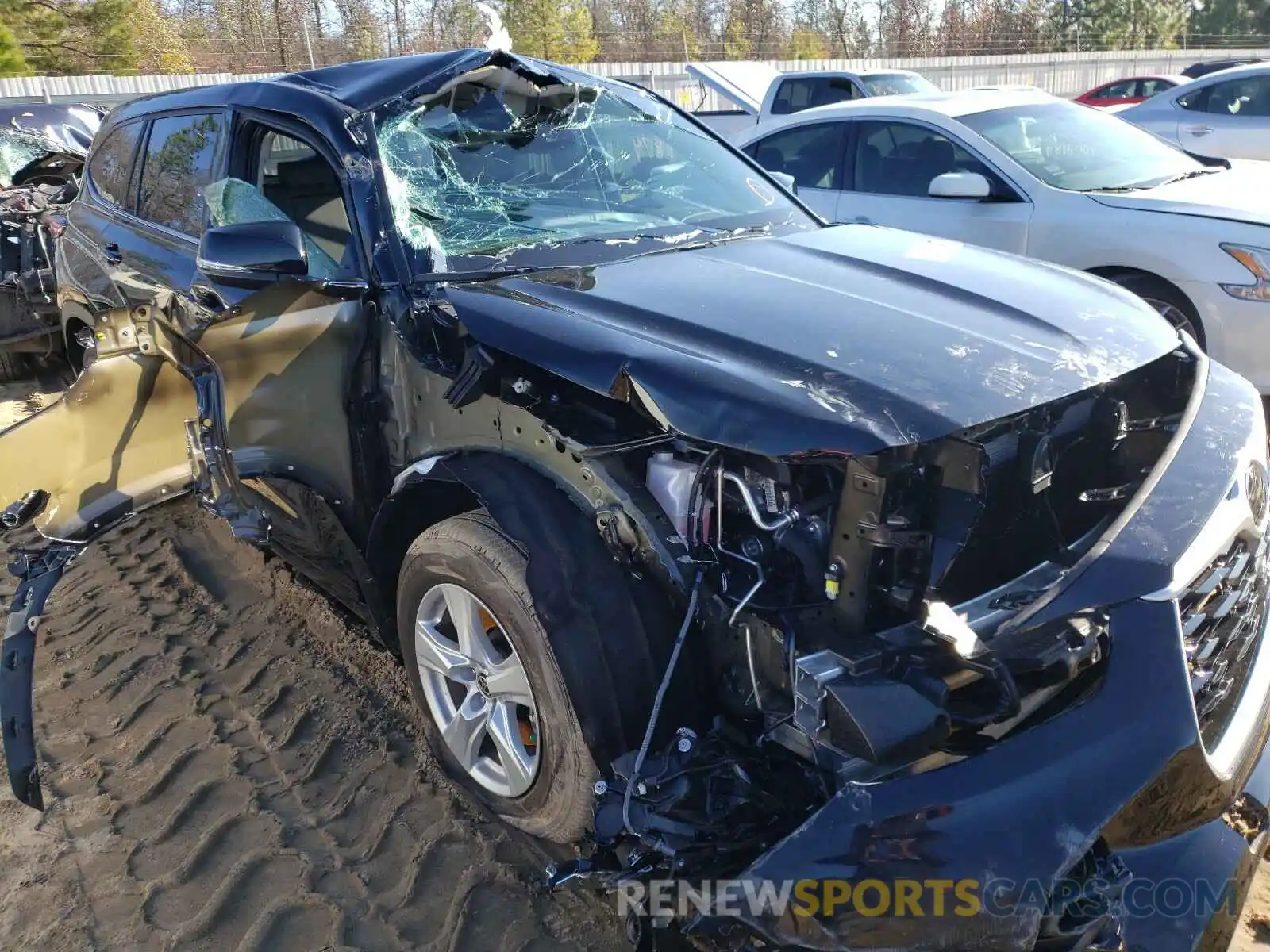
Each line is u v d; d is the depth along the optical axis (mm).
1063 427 2213
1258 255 4840
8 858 2588
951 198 5945
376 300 2713
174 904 2424
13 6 32000
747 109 12922
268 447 2648
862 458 1856
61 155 7961
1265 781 2199
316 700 3207
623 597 2121
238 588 3934
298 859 2557
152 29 35281
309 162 3033
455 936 2318
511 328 2334
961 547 1925
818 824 1754
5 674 2521
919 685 1745
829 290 2539
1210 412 2441
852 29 49781
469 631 2426
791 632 1898
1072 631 1856
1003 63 28938
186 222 3623
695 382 2029
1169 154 6340
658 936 1951
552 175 3275
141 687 3291
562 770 2172
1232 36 49531
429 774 2865
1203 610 2029
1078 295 2621
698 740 2043
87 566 4125
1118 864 1811
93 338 2748
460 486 2480
